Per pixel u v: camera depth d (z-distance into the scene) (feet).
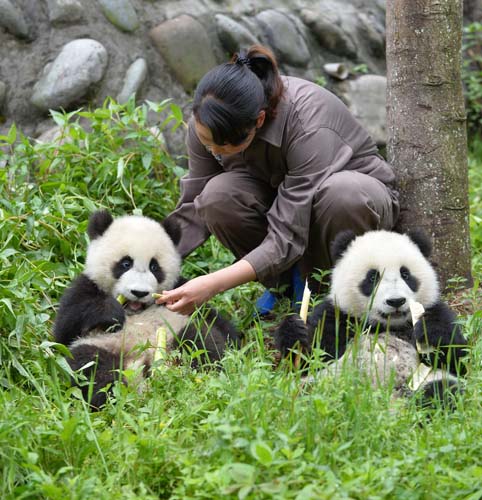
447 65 26.43
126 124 30.63
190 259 30.22
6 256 23.57
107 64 35.50
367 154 25.94
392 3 26.63
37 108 34.60
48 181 29.91
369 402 17.47
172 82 37.11
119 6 36.60
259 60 23.22
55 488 15.28
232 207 25.67
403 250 22.31
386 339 19.56
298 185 24.14
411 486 15.42
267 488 14.64
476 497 14.79
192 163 26.86
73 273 26.22
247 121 21.85
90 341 22.86
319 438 16.26
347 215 24.16
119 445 17.08
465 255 27.22
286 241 23.59
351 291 22.21
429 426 17.88
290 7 42.42
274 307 27.37
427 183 26.76
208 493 15.20
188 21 37.55
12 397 19.07
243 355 20.11
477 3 50.75
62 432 16.78
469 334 21.85
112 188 30.37
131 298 23.89
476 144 47.21
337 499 14.38
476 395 18.97
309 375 19.77
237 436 16.16
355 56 43.06
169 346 22.74
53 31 35.65
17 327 20.58
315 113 24.38
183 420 18.20
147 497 15.30
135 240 24.38
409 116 26.76
